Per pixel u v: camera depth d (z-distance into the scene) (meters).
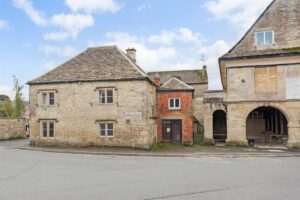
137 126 23.53
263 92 23.36
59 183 10.33
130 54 31.25
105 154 20.23
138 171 12.79
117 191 8.94
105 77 24.52
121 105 24.05
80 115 24.95
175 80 29.78
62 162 16.06
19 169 13.66
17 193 8.89
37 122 26.05
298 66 22.50
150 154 19.64
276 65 23.09
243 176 11.20
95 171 12.91
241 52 24.23
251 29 24.56
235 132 24.08
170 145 26.34
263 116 31.38
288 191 8.59
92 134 24.59
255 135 29.55
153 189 9.14
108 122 24.25
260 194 8.29
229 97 24.28
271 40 23.81
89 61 26.77
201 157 18.19
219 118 33.53
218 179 10.66
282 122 27.80
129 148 23.47
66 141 25.14
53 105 25.75
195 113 41.34
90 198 8.16
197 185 9.66
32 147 24.72
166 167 13.95
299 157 17.88
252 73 23.69
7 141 32.75
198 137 33.41
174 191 8.84
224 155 18.92
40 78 26.33
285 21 23.83
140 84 23.75
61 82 25.52
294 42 23.14
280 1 24.42
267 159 16.92
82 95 25.05
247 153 19.62
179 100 28.67
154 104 28.11
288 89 22.69
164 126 28.86
